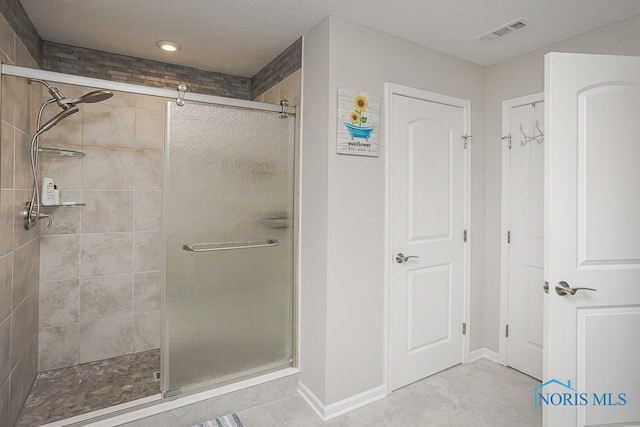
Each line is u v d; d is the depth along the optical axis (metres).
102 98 1.95
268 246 2.30
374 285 2.28
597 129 1.72
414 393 2.36
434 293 2.59
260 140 2.26
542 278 2.48
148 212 2.87
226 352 2.19
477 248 2.84
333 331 2.11
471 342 2.83
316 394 2.18
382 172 2.29
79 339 2.64
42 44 2.46
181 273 2.03
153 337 2.92
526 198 2.59
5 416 1.76
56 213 2.54
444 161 2.61
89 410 2.04
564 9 1.98
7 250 1.77
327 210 2.08
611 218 1.73
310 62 2.26
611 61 1.73
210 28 2.27
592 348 1.72
